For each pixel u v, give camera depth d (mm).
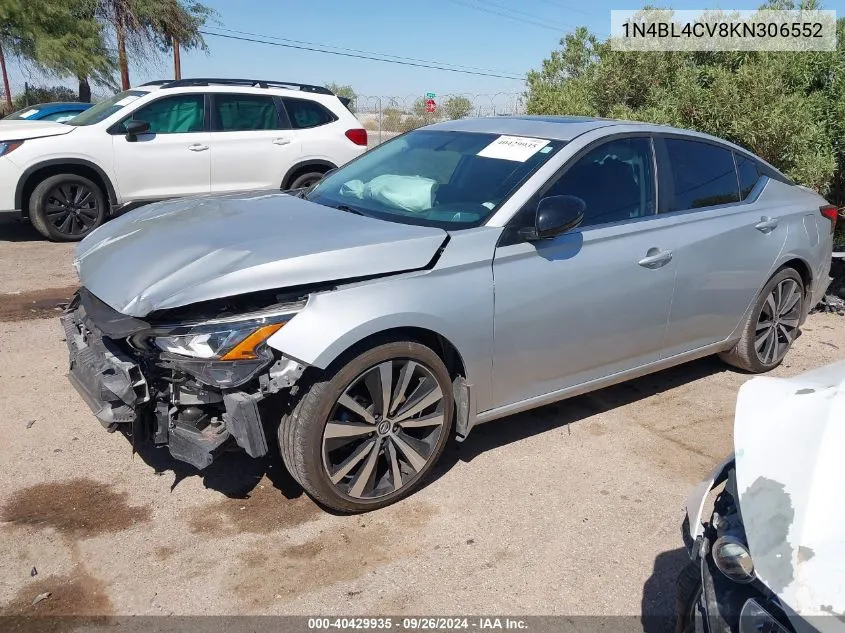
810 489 1921
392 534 3311
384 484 3504
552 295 3744
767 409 2227
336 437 3242
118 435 4086
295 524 3363
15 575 2963
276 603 2863
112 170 8914
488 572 3080
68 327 3721
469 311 3461
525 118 4629
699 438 4312
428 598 2918
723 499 2170
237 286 3037
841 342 6156
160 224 3789
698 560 2172
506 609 2873
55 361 5105
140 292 3119
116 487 3598
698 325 4594
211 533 3277
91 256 3658
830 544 1788
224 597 2887
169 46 29312
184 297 2996
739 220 4691
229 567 3059
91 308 3311
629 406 4723
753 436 2145
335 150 10062
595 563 3160
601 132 4172
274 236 3418
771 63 8062
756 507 1944
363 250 3266
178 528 3301
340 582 2990
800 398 2223
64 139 8695
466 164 4109
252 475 3744
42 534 3219
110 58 26938
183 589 2924
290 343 3016
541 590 2984
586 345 3988
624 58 9305
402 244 3348
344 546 3217
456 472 3846
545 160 3898
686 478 3863
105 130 8891
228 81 9680
